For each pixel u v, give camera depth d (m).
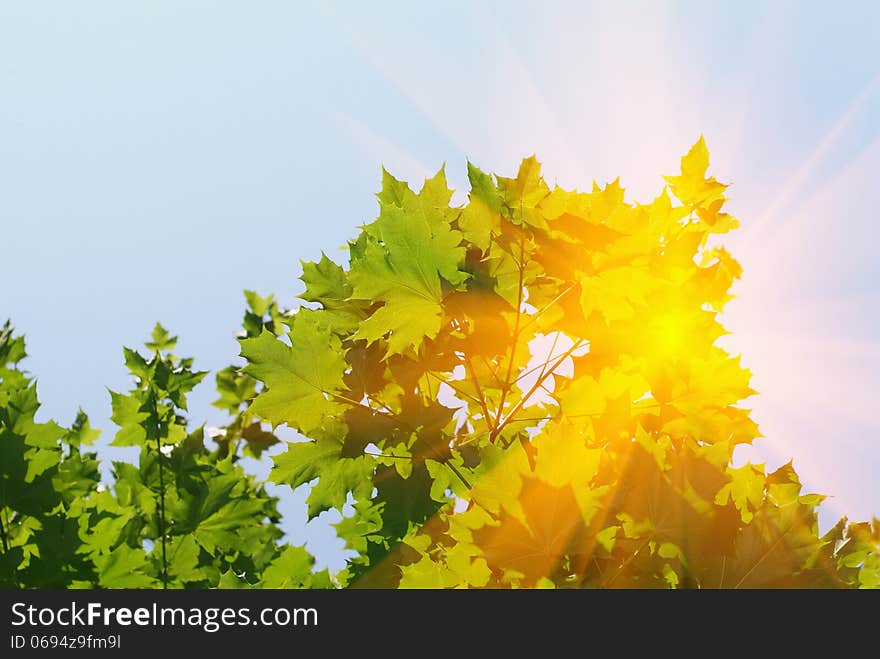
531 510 1.92
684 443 2.11
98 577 3.12
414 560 2.63
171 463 3.67
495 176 2.51
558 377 2.50
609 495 1.96
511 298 2.55
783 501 2.41
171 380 3.79
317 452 2.52
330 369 2.51
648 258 2.42
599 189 2.45
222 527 3.71
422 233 2.34
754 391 2.38
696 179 2.65
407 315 2.38
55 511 3.22
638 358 2.47
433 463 2.47
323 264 2.93
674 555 1.97
